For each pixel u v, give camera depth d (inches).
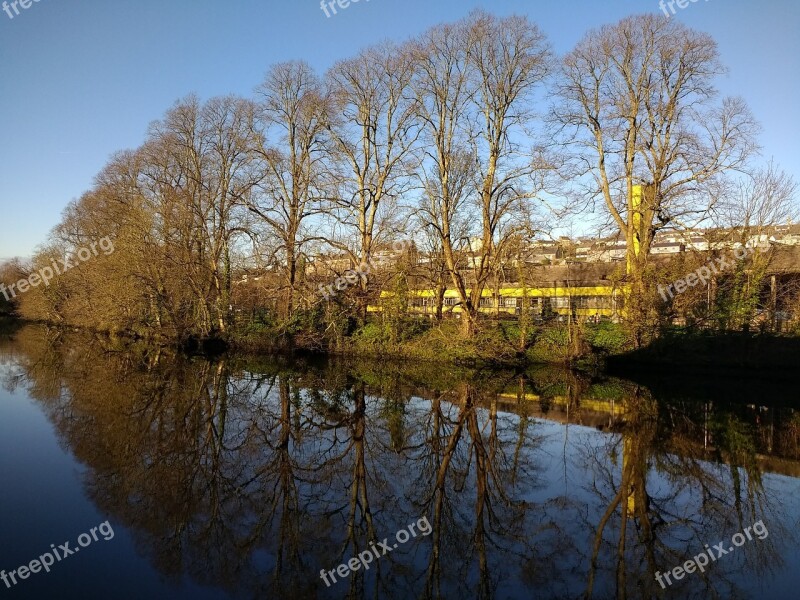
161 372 964.0
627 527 350.6
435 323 1157.7
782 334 933.2
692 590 275.3
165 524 343.0
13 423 575.8
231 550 311.0
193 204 1184.8
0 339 1598.2
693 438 564.4
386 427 605.6
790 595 269.9
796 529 348.8
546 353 1045.2
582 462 482.6
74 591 261.1
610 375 971.9
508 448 526.9
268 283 1288.1
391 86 1211.2
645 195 1038.4
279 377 935.7
